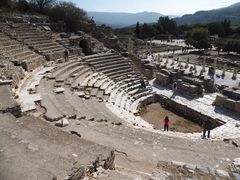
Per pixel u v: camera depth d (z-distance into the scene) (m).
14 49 29.56
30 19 43.31
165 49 79.88
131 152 13.35
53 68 28.97
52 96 20.55
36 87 22.31
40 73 26.44
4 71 21.47
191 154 13.95
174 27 117.62
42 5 55.12
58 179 7.73
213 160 13.32
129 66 39.00
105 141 14.26
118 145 13.98
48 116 16.12
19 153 8.93
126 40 70.69
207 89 34.16
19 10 50.59
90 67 34.28
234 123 24.19
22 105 17.31
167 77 36.34
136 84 34.72
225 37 113.62
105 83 30.78
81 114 18.12
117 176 8.58
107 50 45.47
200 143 15.98
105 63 37.06
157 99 32.66
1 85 16.92
